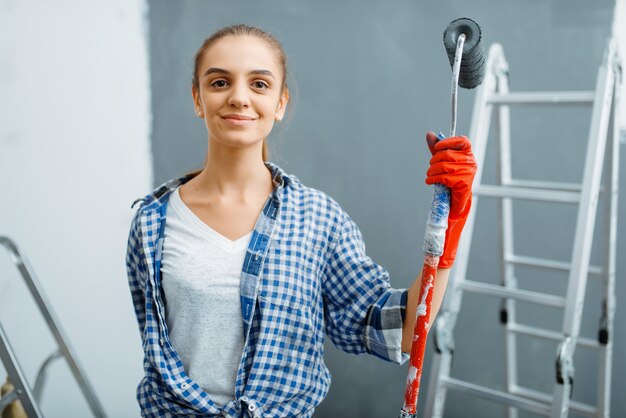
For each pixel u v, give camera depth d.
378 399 2.64
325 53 2.51
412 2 2.46
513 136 2.47
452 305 2.06
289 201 1.20
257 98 1.15
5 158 2.46
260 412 1.14
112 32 2.48
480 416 2.62
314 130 2.53
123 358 2.60
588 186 1.89
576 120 2.41
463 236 2.07
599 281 2.42
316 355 1.19
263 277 1.15
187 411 1.16
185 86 2.51
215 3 2.49
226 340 1.15
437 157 1.09
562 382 1.85
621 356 2.45
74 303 2.54
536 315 2.54
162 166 2.55
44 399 2.55
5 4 2.41
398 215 2.55
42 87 2.45
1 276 2.49
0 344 1.79
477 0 2.42
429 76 2.47
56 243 2.51
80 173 2.51
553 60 2.39
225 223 1.19
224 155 1.19
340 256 1.22
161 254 1.19
